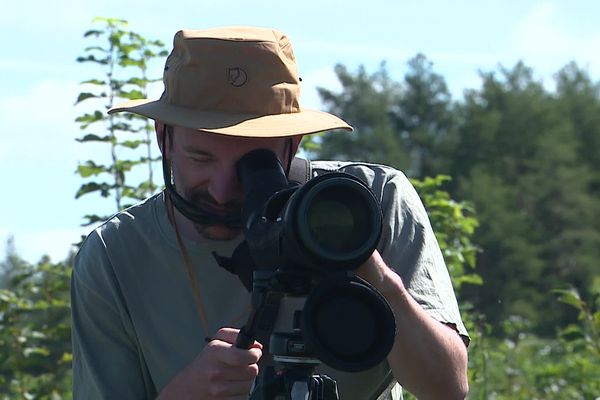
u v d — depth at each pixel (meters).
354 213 5.51
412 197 7.29
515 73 177.00
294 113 6.95
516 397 18.92
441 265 7.20
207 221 6.81
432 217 15.19
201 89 6.82
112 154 13.66
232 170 6.68
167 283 7.19
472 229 15.34
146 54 13.90
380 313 5.48
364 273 6.31
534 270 131.75
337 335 5.44
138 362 7.32
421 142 167.88
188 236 7.13
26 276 14.88
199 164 6.75
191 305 7.16
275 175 6.34
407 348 6.52
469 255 15.13
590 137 172.12
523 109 166.75
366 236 5.49
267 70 6.85
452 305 7.02
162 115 6.77
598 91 180.38
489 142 164.62
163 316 7.18
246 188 6.34
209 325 7.12
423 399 6.75
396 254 7.04
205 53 6.83
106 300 7.21
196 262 7.11
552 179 155.62
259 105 6.82
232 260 6.51
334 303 5.46
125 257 7.21
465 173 163.25
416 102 171.75
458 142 167.00
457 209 15.24
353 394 7.17
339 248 5.48
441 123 171.25
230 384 6.14
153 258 7.19
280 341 5.82
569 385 18.36
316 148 14.93
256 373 6.15
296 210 5.46
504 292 124.38
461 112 172.62
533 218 152.88
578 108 173.12
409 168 156.00
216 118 6.74
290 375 5.88
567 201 153.50
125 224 7.27
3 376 14.67
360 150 157.12
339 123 6.96
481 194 141.38
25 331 14.63
